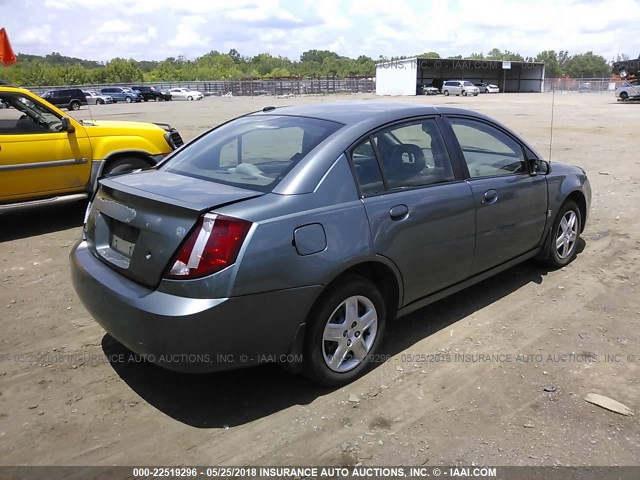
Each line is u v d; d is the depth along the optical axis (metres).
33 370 3.70
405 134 3.84
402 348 3.92
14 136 6.64
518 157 4.73
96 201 3.69
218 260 2.82
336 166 3.35
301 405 3.28
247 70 154.38
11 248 6.38
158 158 7.87
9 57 12.88
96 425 3.12
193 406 3.29
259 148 3.67
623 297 4.74
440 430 3.03
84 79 95.56
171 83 77.12
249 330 2.94
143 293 2.98
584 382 3.46
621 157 12.55
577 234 5.54
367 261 3.37
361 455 2.84
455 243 3.97
